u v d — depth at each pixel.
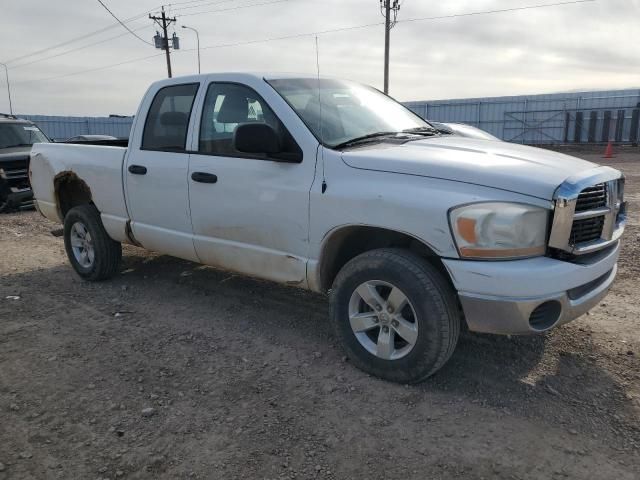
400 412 3.27
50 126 37.62
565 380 3.61
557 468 2.76
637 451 2.88
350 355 3.77
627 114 28.62
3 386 3.67
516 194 3.11
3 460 2.89
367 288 3.60
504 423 3.14
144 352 4.15
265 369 3.84
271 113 4.07
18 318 4.90
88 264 5.90
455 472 2.75
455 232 3.16
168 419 3.24
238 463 2.84
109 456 2.91
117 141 7.21
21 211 11.34
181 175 4.60
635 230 7.86
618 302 4.96
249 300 5.20
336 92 4.56
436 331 3.33
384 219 3.41
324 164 3.73
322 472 2.77
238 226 4.26
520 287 3.07
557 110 30.48
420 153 3.57
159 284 5.77
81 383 3.69
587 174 3.35
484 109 32.62
